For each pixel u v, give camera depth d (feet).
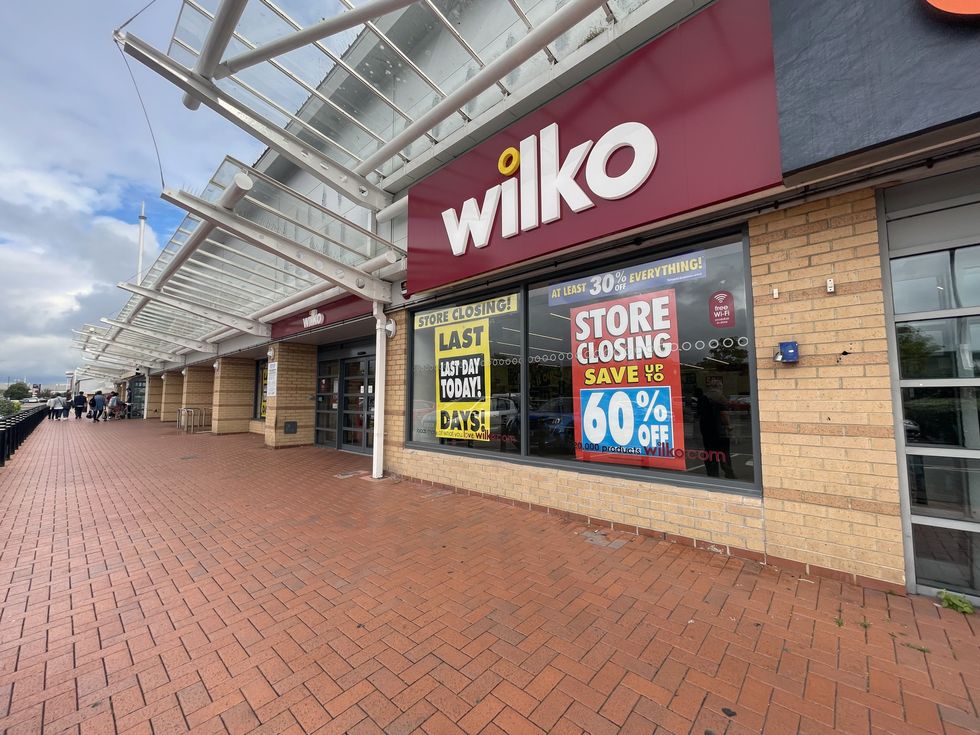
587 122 13.52
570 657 7.87
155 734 6.29
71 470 26.37
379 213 22.77
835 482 10.34
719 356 12.64
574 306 15.96
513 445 17.75
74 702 6.93
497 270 16.46
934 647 7.86
